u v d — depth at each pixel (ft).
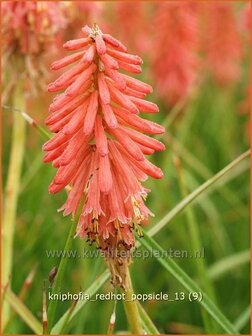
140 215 10.18
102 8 21.36
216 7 31.65
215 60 31.94
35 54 17.13
